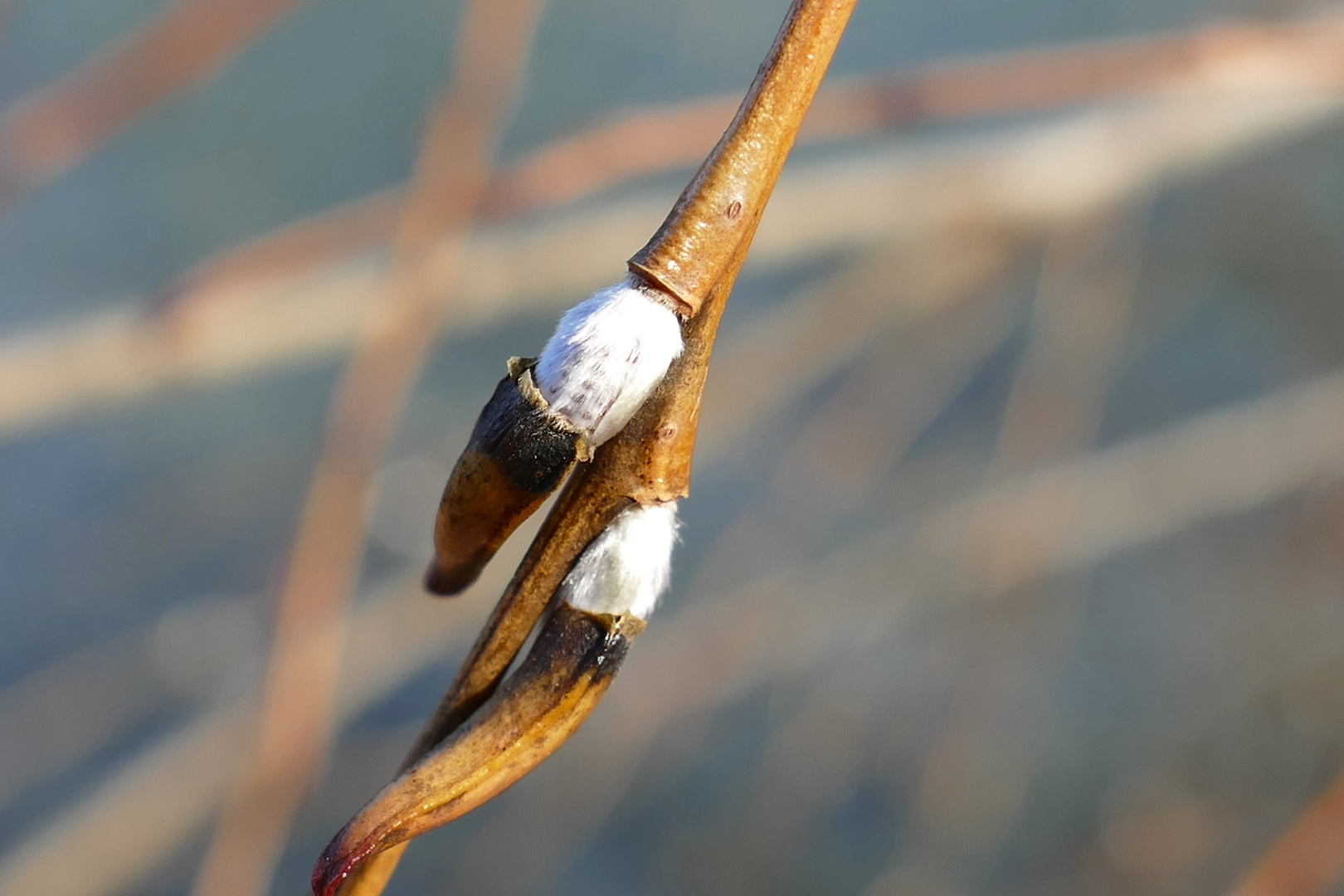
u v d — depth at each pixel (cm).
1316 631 74
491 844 62
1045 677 74
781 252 48
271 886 62
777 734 69
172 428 80
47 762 64
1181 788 73
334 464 26
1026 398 52
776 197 47
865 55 82
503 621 19
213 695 66
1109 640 79
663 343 18
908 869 65
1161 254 66
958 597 55
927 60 81
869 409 58
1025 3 85
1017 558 52
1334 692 73
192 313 37
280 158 92
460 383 75
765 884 67
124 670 67
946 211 47
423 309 27
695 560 71
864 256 51
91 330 38
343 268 40
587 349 18
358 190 92
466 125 27
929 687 68
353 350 41
